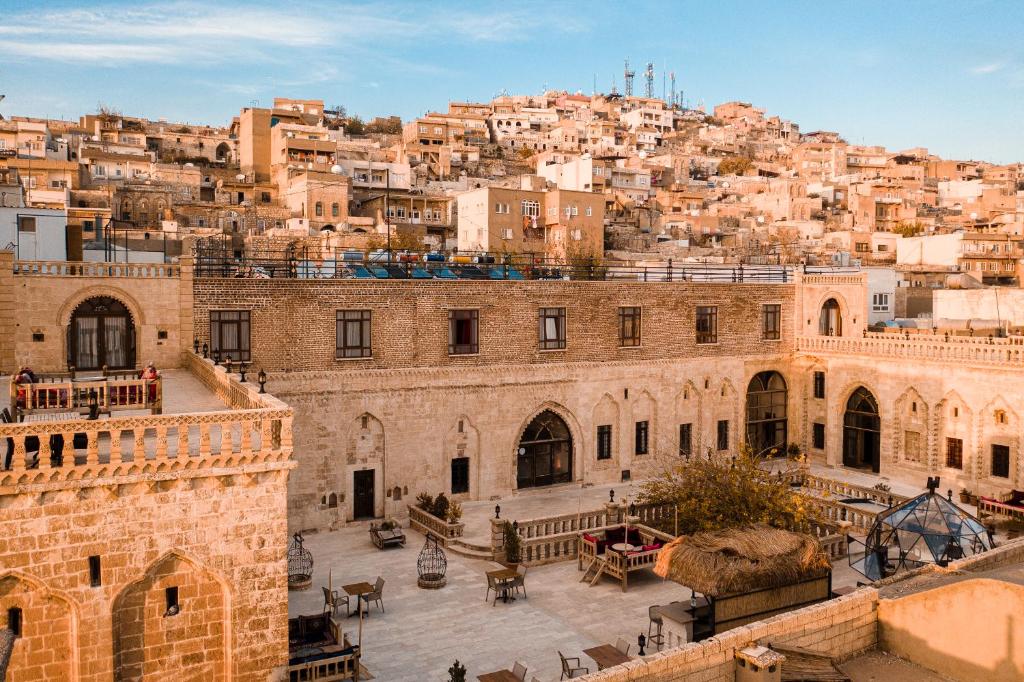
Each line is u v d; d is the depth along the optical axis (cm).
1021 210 14238
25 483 1730
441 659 2456
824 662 1689
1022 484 4078
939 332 5253
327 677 2142
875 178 18188
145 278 3422
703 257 10425
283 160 13112
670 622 2427
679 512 3447
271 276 4169
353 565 3291
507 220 10550
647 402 4731
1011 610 1627
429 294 4019
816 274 5228
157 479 1852
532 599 2952
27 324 3228
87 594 1803
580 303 4459
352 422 3838
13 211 4172
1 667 1565
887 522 2706
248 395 2305
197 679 1947
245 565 1961
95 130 14588
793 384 5278
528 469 4397
